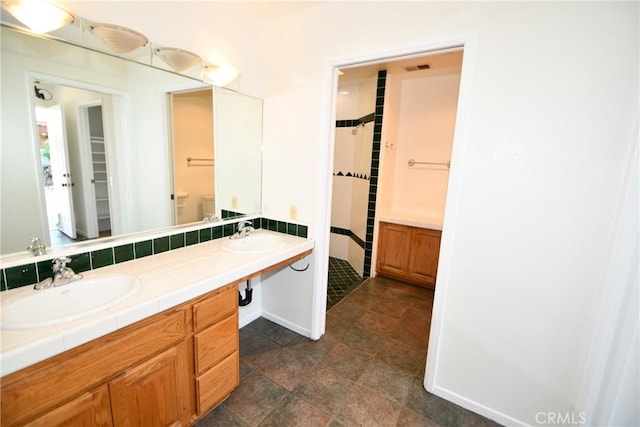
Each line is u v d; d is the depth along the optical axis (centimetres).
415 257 335
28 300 116
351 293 320
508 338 156
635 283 118
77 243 146
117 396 115
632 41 117
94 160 150
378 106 320
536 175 139
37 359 91
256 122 228
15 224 127
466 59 148
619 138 122
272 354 214
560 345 144
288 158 221
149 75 166
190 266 159
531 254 145
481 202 153
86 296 133
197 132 196
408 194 371
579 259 135
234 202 226
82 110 143
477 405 169
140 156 169
